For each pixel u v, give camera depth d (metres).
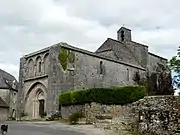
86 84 32.66
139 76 41.09
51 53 31.62
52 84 30.19
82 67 32.81
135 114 17.81
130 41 46.06
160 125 14.98
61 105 27.78
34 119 30.84
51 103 29.56
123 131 17.55
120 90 25.92
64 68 30.53
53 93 29.73
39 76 33.00
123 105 25.30
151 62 47.09
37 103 33.16
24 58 36.16
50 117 28.58
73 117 24.19
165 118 14.84
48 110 29.64
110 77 36.44
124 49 44.34
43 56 33.34
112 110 24.81
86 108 24.23
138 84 39.12
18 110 34.88
